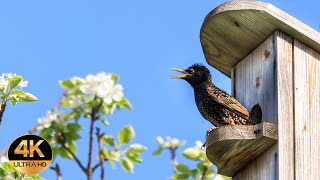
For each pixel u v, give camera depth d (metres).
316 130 5.96
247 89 6.81
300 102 6.04
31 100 5.49
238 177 6.43
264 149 5.88
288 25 6.16
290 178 5.64
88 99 6.05
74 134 5.95
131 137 6.27
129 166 6.17
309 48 6.36
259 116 6.48
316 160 5.82
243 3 6.20
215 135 5.77
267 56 6.41
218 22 6.54
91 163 5.32
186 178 6.79
